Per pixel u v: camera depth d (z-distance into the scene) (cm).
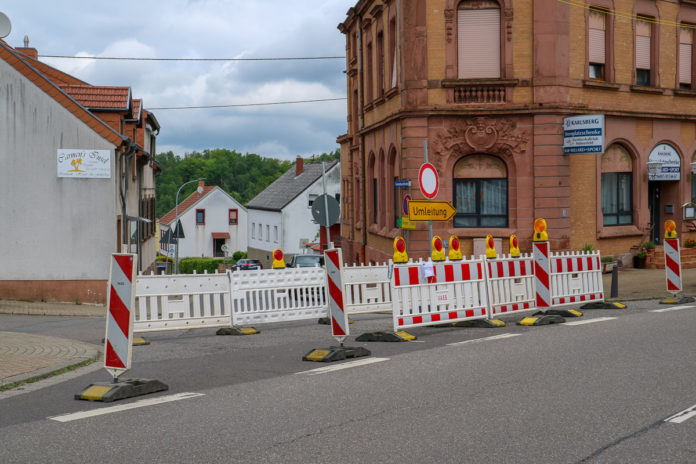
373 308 1672
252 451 610
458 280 1420
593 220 2606
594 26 2603
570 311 1577
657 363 970
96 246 2433
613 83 2619
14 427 712
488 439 635
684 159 2909
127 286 866
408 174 2494
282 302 1590
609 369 934
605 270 2614
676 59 2853
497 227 2522
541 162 2464
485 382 866
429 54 2472
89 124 2428
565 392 809
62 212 2425
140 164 3441
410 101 2481
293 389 861
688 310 1620
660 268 2742
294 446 623
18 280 2419
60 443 647
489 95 2473
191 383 938
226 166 13650
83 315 2067
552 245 2486
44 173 2419
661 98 2803
